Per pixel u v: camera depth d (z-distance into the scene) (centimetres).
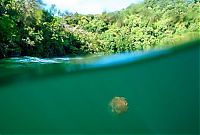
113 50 1327
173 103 1862
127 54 1098
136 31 1362
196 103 1769
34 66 1025
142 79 1570
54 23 1351
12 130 1991
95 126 2123
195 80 1558
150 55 1122
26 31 1177
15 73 1044
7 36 1085
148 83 1648
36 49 1212
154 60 1221
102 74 1352
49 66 1037
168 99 1838
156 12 1358
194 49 1148
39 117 1908
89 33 1452
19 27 1156
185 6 1259
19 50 1138
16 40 1122
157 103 1920
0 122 1836
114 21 1464
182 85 1647
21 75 1094
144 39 1309
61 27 1385
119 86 1681
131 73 1421
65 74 1222
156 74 1491
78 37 1389
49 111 1841
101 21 1480
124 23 1433
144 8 1422
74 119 2038
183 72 1474
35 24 1240
